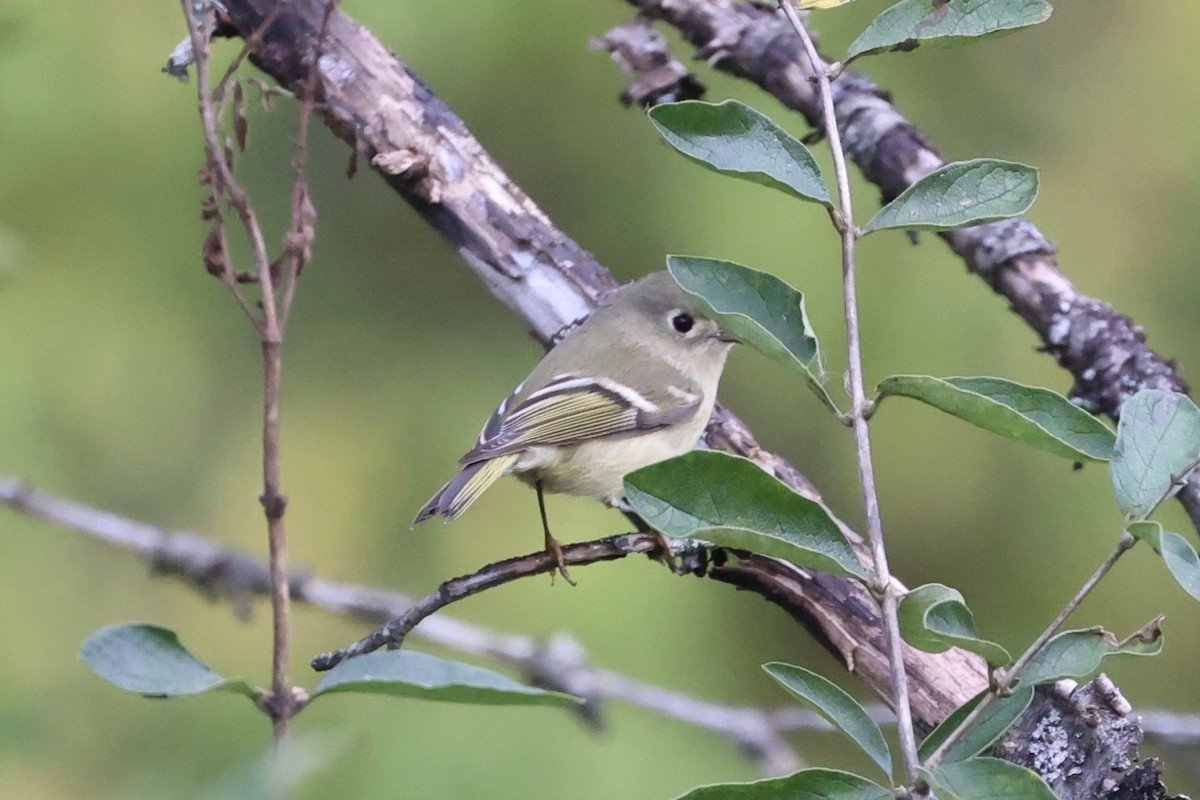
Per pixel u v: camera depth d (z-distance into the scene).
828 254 10.78
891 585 3.79
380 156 6.59
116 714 7.55
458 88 11.33
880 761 3.86
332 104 6.59
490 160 6.85
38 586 9.98
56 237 11.40
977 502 11.11
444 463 11.43
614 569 10.60
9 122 10.95
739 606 10.83
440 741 9.43
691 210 11.14
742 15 7.55
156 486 11.10
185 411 11.38
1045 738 4.75
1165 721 7.21
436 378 11.72
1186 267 10.70
